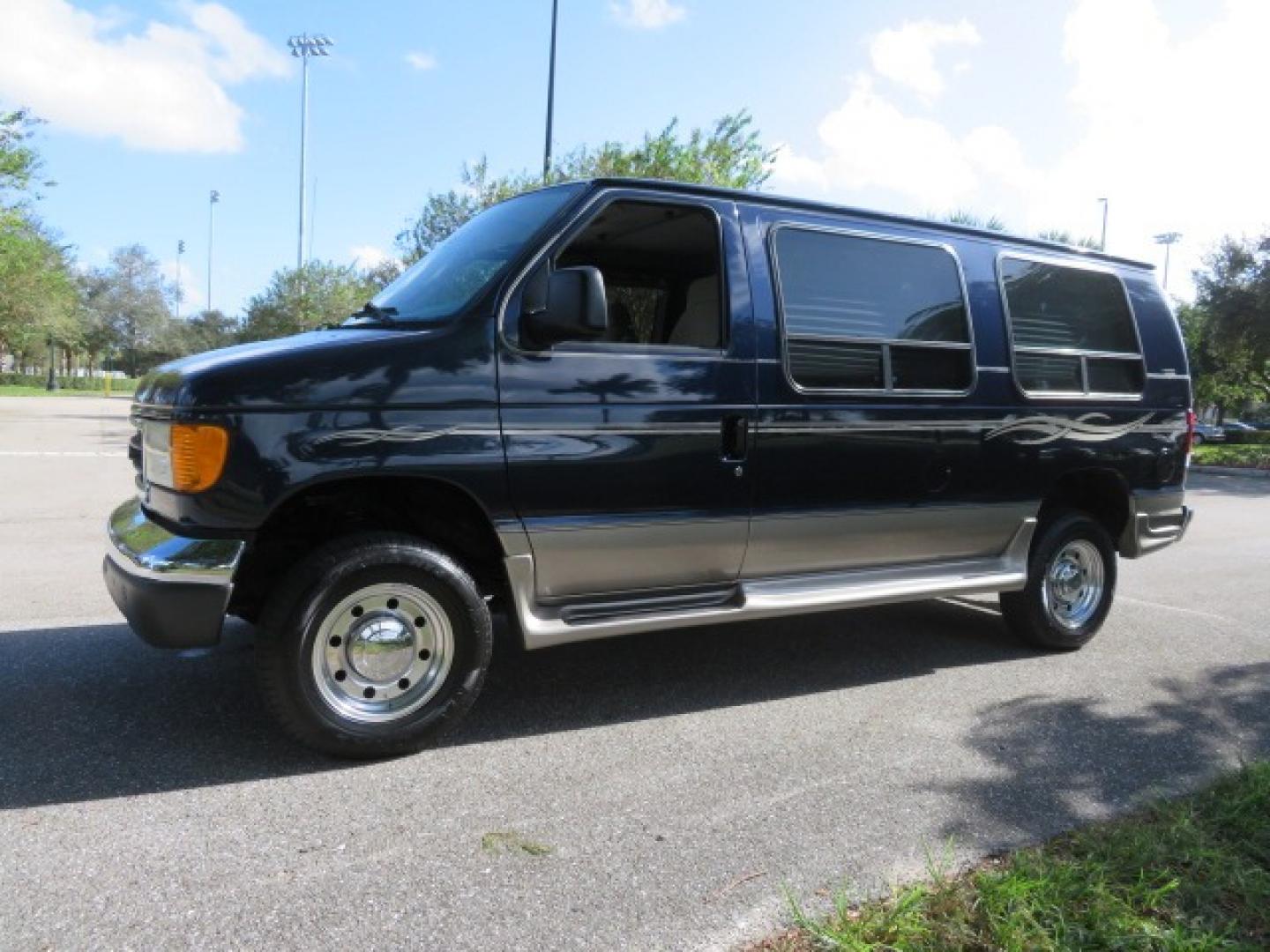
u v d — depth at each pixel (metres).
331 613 3.50
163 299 73.00
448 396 3.58
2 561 7.21
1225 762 3.84
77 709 4.05
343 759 3.62
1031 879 2.72
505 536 3.74
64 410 32.28
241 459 3.30
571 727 4.09
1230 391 45.38
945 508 4.88
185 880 2.73
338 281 29.47
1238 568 8.80
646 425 3.96
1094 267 5.63
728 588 4.37
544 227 3.89
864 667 5.12
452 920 2.56
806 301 4.44
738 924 2.57
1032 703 4.57
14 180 25.12
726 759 3.77
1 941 2.41
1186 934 2.50
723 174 16.52
